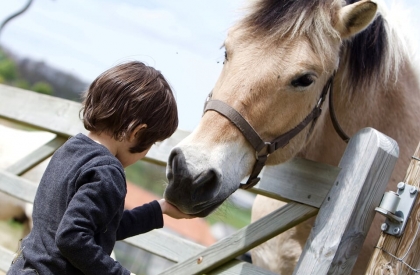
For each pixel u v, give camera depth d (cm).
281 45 212
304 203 217
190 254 251
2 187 314
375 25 241
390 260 180
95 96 168
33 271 155
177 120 179
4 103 339
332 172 213
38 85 2786
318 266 192
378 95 252
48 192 160
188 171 191
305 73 211
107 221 153
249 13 223
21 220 512
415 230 178
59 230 146
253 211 320
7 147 503
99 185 150
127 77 167
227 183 200
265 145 214
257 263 308
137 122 165
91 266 147
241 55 215
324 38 217
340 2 229
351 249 193
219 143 202
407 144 257
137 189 1195
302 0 217
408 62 268
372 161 192
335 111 248
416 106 264
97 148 161
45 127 315
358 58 240
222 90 213
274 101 211
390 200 184
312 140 248
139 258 866
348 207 192
